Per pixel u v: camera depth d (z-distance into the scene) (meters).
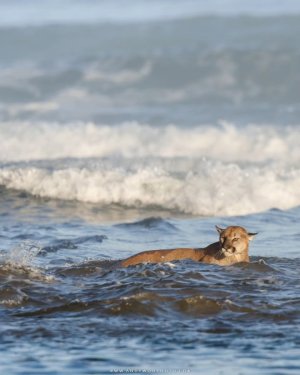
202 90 124.75
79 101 124.44
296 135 87.12
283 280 42.56
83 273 43.88
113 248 51.59
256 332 35.91
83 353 33.88
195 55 133.25
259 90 123.12
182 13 174.12
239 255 45.44
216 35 151.38
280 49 131.38
